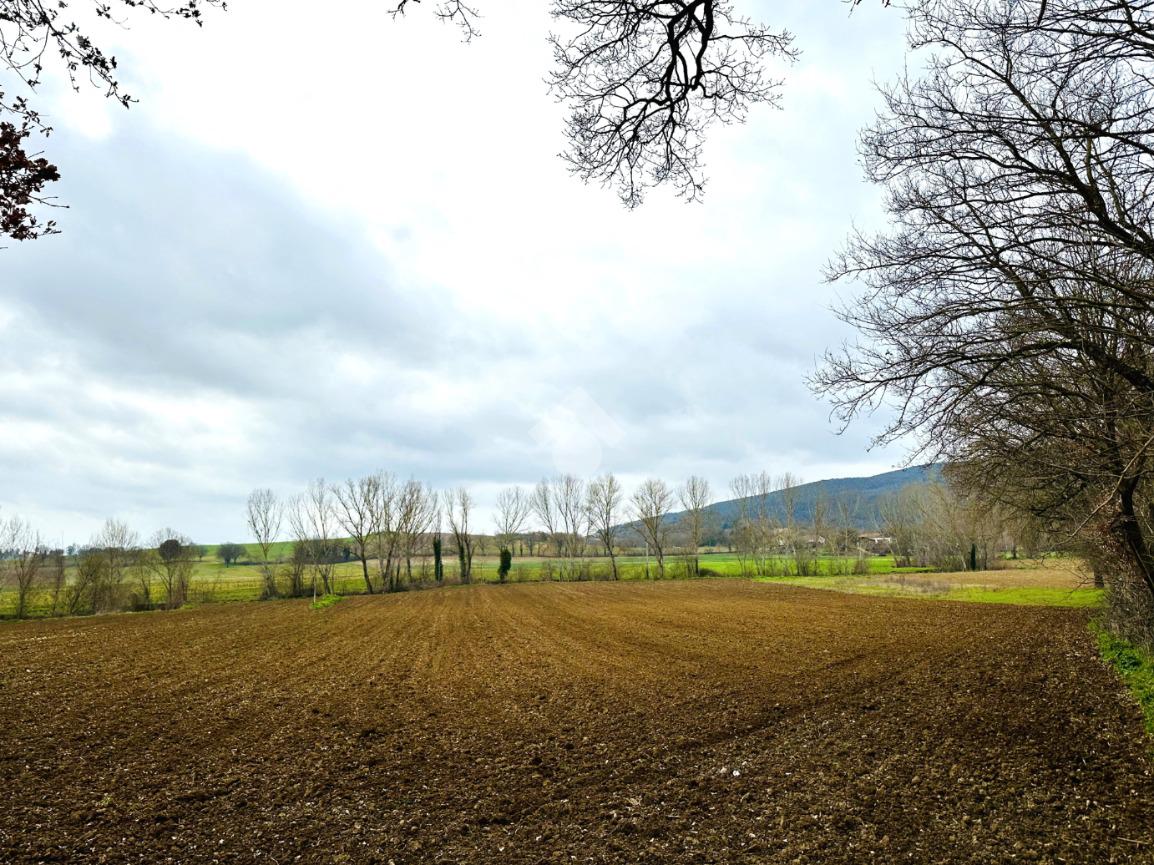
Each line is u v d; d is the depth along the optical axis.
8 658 22.02
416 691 15.81
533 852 6.84
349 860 6.68
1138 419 7.25
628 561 93.25
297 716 13.23
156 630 31.77
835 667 17.42
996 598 39.38
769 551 83.75
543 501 91.31
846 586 55.53
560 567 85.00
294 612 42.62
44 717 13.21
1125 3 4.93
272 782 9.19
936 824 7.20
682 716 12.65
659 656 20.36
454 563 84.69
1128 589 15.55
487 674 18.05
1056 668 15.89
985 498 12.15
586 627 29.34
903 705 12.83
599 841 7.09
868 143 7.62
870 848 6.67
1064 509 12.10
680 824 7.50
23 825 7.56
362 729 12.16
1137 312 6.89
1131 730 10.36
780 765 9.51
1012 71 6.61
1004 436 9.48
